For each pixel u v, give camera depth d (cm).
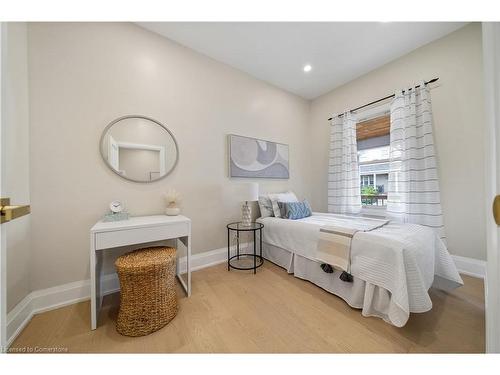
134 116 185
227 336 121
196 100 225
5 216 59
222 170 245
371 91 270
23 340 118
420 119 220
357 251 149
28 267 140
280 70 266
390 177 240
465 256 198
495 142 58
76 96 160
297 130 335
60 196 154
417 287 124
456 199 202
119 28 179
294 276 203
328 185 317
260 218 262
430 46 215
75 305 154
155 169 196
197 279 196
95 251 131
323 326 130
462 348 111
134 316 123
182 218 174
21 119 135
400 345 113
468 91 194
